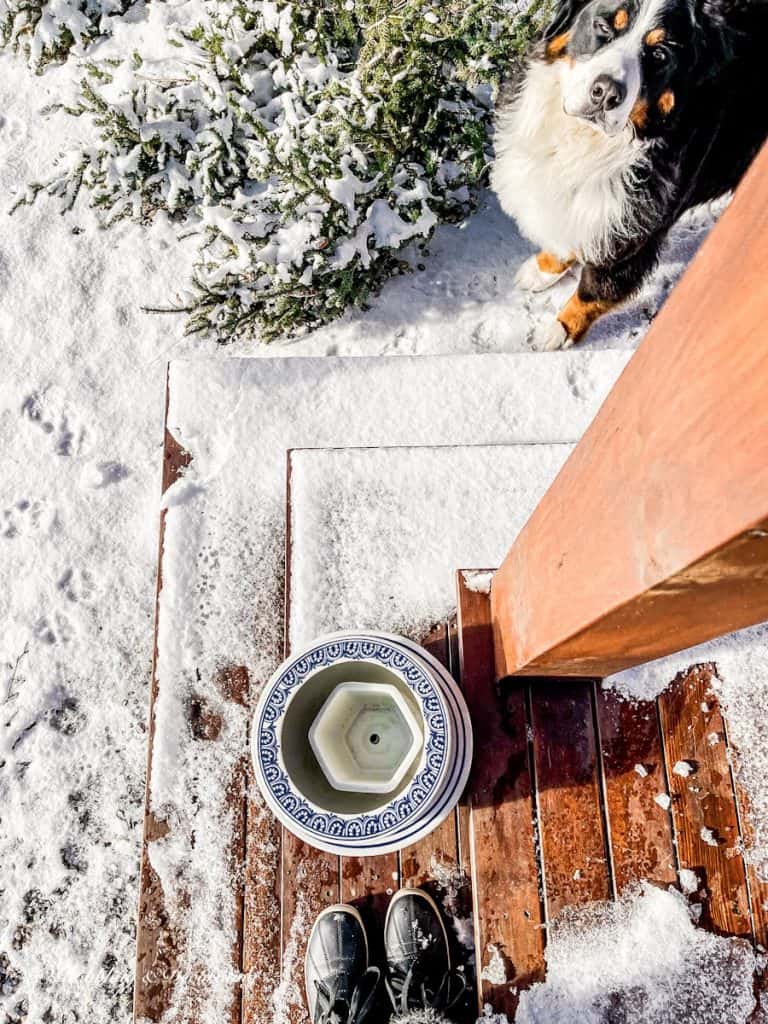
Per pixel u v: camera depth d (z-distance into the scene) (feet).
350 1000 5.28
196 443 7.13
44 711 8.14
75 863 7.69
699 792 5.45
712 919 5.21
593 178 6.86
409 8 7.50
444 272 9.39
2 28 10.18
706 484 1.98
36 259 9.78
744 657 5.69
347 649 4.83
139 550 8.70
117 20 10.27
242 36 8.42
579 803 5.48
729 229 1.81
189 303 9.41
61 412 9.22
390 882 5.66
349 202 7.75
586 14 6.04
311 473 6.67
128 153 8.47
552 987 5.15
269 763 4.52
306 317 8.94
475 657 5.79
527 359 7.36
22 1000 7.34
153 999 5.52
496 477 6.64
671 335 2.18
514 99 7.07
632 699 5.66
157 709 6.20
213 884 5.74
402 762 4.63
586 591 3.22
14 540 8.76
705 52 5.93
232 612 6.50
